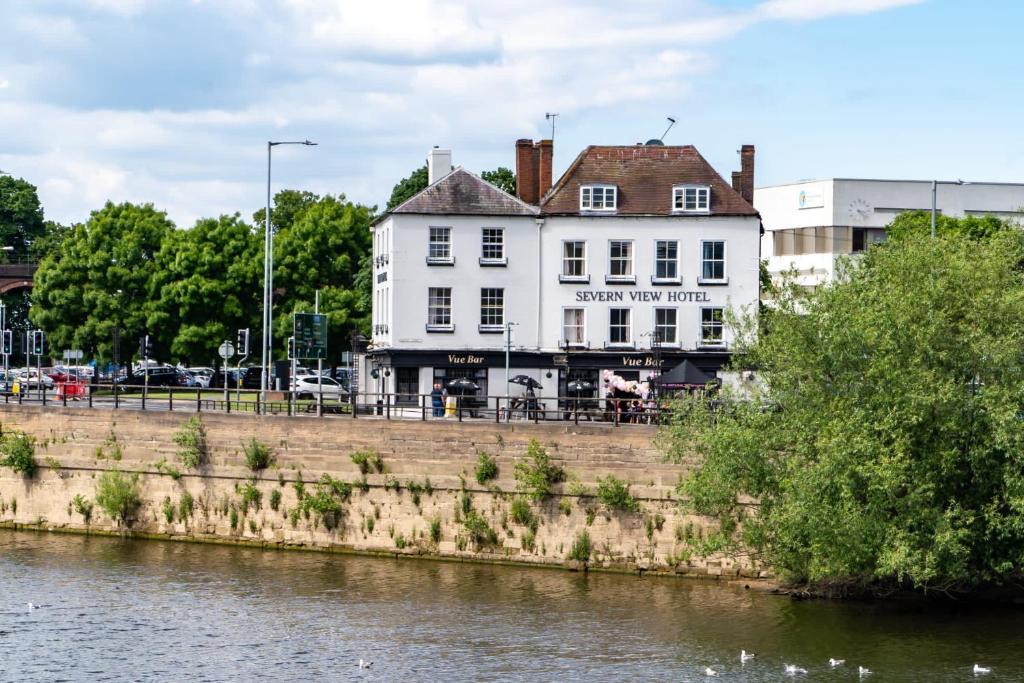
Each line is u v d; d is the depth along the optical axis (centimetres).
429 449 5194
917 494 4275
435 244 6750
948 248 4644
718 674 3828
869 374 4369
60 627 4300
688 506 4709
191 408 6278
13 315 11756
